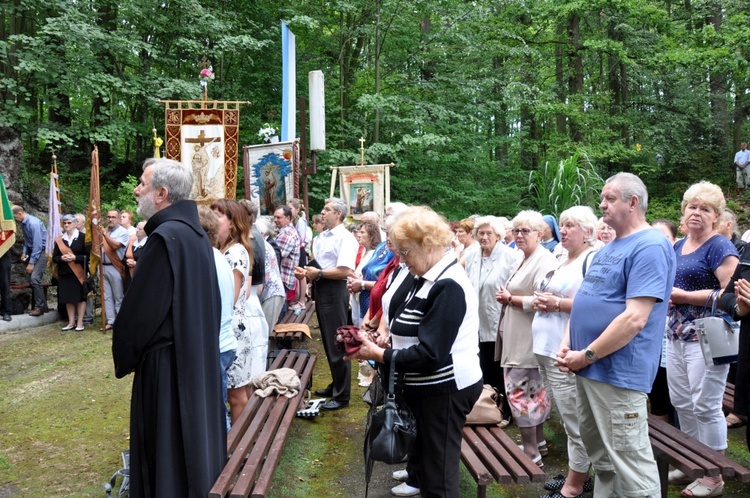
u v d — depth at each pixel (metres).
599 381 2.83
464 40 15.44
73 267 8.70
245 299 3.94
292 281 7.11
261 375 4.40
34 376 6.41
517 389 4.07
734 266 3.63
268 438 3.42
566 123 19.47
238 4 15.99
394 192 15.84
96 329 8.94
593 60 21.73
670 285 2.82
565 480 3.70
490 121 17.92
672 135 21.58
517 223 4.15
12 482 3.94
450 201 15.70
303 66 16.53
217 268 3.38
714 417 3.60
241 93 16.19
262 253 4.46
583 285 3.04
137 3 13.45
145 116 17.25
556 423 5.04
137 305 2.67
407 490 3.70
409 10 15.16
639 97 22.05
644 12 17.78
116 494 3.74
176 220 2.84
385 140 16.22
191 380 2.72
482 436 3.51
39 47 12.19
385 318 3.02
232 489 2.78
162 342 2.72
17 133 11.99
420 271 2.70
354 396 5.70
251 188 9.75
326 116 15.72
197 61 15.64
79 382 6.16
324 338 5.29
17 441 4.66
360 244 6.08
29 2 12.44
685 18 21.41
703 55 16.42
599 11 18.06
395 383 2.64
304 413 5.03
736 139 21.95
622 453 2.82
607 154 17.84
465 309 2.62
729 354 3.32
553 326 3.64
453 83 15.86
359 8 15.46
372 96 14.24
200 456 2.71
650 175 21.44
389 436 2.51
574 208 3.79
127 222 8.98
